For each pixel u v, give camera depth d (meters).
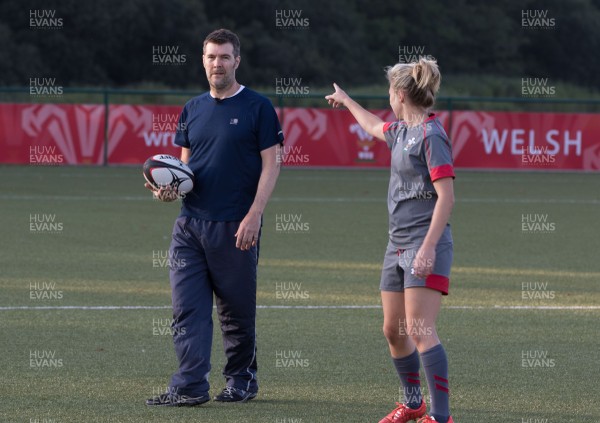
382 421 21.78
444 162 20.02
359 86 188.38
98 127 99.06
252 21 187.12
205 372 23.09
